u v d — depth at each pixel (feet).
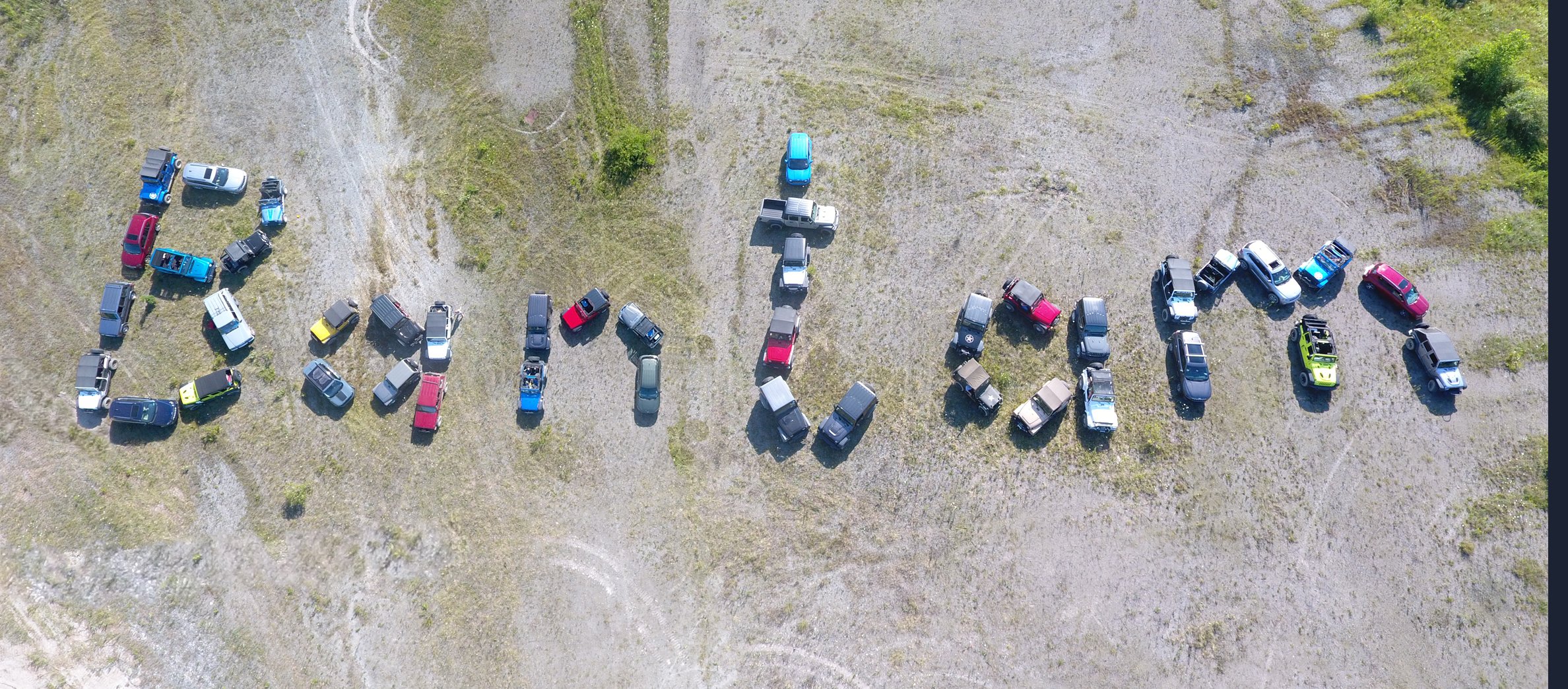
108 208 135.64
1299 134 142.92
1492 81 140.46
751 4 152.46
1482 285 133.18
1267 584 121.08
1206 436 126.93
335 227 136.87
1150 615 120.37
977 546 123.24
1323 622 119.44
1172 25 150.82
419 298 133.80
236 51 146.20
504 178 140.36
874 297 134.00
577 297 134.41
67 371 127.95
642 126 143.84
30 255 132.98
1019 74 148.05
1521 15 147.95
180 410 126.41
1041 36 150.41
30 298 131.13
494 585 121.39
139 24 146.10
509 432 127.44
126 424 124.67
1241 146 142.41
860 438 127.44
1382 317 131.95
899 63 149.07
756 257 136.36
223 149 140.36
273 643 118.21
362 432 126.93
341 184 139.33
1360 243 136.15
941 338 131.85
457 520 123.75
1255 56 148.36
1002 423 127.44
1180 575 121.80
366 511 123.75
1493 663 116.57
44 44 143.54
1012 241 137.18
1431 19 148.77
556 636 119.65
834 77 147.95
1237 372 129.49
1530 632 117.19
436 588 120.98
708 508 124.88
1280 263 130.11
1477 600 119.14
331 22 148.77
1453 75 144.25
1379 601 119.85
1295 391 128.57
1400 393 128.16
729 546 123.44
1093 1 152.15
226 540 121.90
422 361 130.62
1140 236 137.18
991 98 146.51
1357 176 140.15
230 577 120.37
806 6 152.35
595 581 121.80
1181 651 118.83
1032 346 130.82
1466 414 126.93
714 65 148.25
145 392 127.24
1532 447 125.08
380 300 128.88
